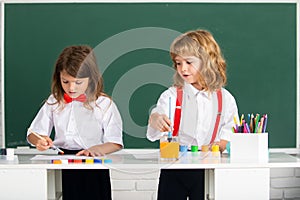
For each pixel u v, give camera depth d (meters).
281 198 3.24
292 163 2.25
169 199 2.52
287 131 3.18
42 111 2.61
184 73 2.58
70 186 2.59
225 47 3.15
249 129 2.43
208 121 2.61
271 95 3.18
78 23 3.13
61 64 2.49
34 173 2.23
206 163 2.23
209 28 3.15
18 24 3.12
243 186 2.24
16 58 3.13
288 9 3.17
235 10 3.15
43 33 3.13
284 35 3.17
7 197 2.23
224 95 2.65
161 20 3.13
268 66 3.17
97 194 2.58
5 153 2.48
